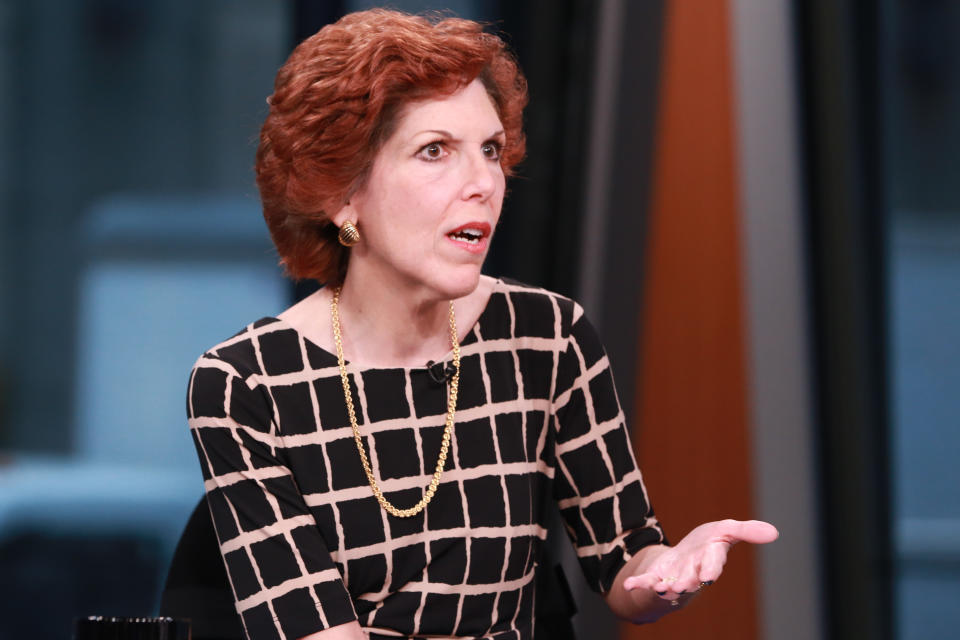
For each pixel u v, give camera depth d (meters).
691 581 3.77
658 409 8.23
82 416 19.23
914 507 15.20
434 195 4.09
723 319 8.30
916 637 12.87
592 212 8.38
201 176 20.55
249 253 19.80
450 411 4.52
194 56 20.52
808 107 8.30
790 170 8.31
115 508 16.03
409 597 4.39
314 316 4.59
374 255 4.35
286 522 4.32
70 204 20.23
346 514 4.38
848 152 8.26
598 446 4.84
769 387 8.24
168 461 18.97
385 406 4.46
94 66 20.44
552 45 8.42
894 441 8.43
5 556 14.81
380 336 4.48
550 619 4.95
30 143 20.39
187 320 19.69
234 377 4.39
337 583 4.28
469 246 4.19
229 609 4.79
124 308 19.81
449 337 4.61
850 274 8.23
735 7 8.30
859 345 8.26
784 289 8.27
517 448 4.61
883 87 8.41
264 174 4.45
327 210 4.29
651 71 8.37
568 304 4.92
